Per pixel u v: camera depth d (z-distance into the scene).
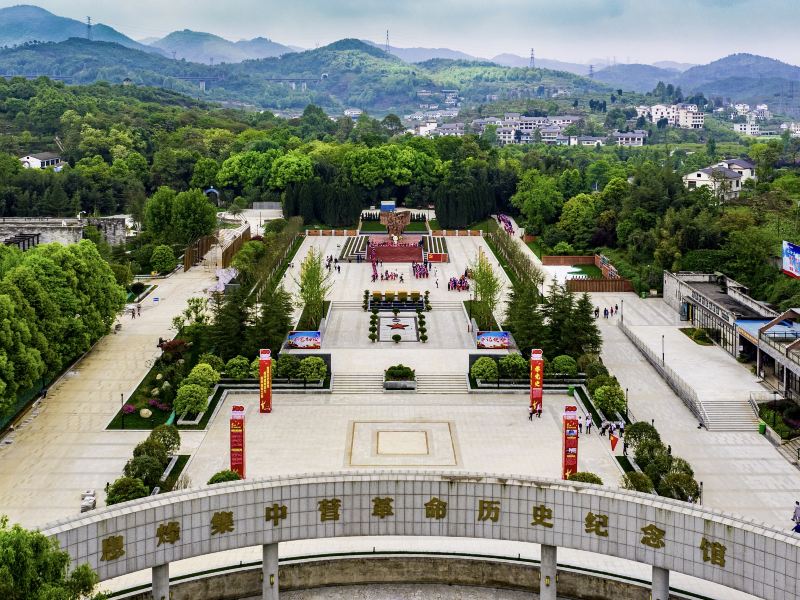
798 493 141.38
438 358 199.38
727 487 143.12
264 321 195.75
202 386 173.38
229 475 134.25
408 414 172.12
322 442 158.25
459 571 117.06
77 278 198.00
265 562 106.50
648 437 149.12
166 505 98.81
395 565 117.12
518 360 186.12
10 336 158.75
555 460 150.75
